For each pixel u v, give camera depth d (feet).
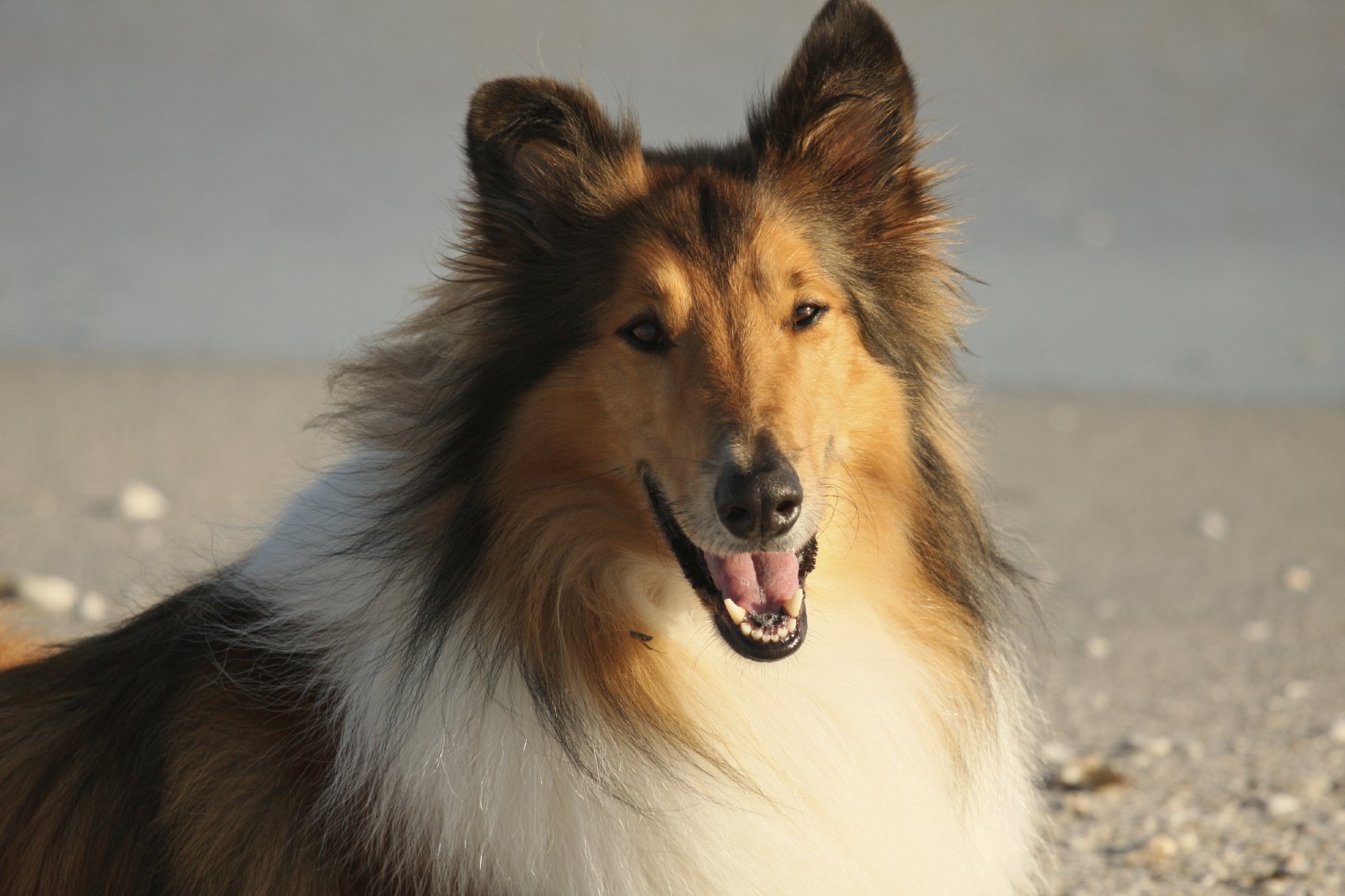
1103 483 68.28
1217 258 119.03
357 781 21.94
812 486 21.81
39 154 147.02
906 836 22.90
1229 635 47.37
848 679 23.08
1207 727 38.70
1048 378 89.92
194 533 54.19
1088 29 191.01
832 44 24.03
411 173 142.10
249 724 22.91
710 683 23.00
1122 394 86.28
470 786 21.85
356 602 23.22
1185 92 165.07
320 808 22.21
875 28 23.95
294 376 86.07
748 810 22.12
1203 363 92.84
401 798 21.86
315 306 103.24
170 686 23.36
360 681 22.50
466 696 22.16
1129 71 173.06
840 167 24.45
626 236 23.34
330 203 133.08
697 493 21.68
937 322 25.17
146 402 79.56
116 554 52.11
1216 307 105.50
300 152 148.36
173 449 69.31
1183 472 70.33
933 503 24.35
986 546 25.70
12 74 173.99
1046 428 79.15
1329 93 163.53
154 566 49.73
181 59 181.06
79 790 22.88
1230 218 129.90
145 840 22.18
